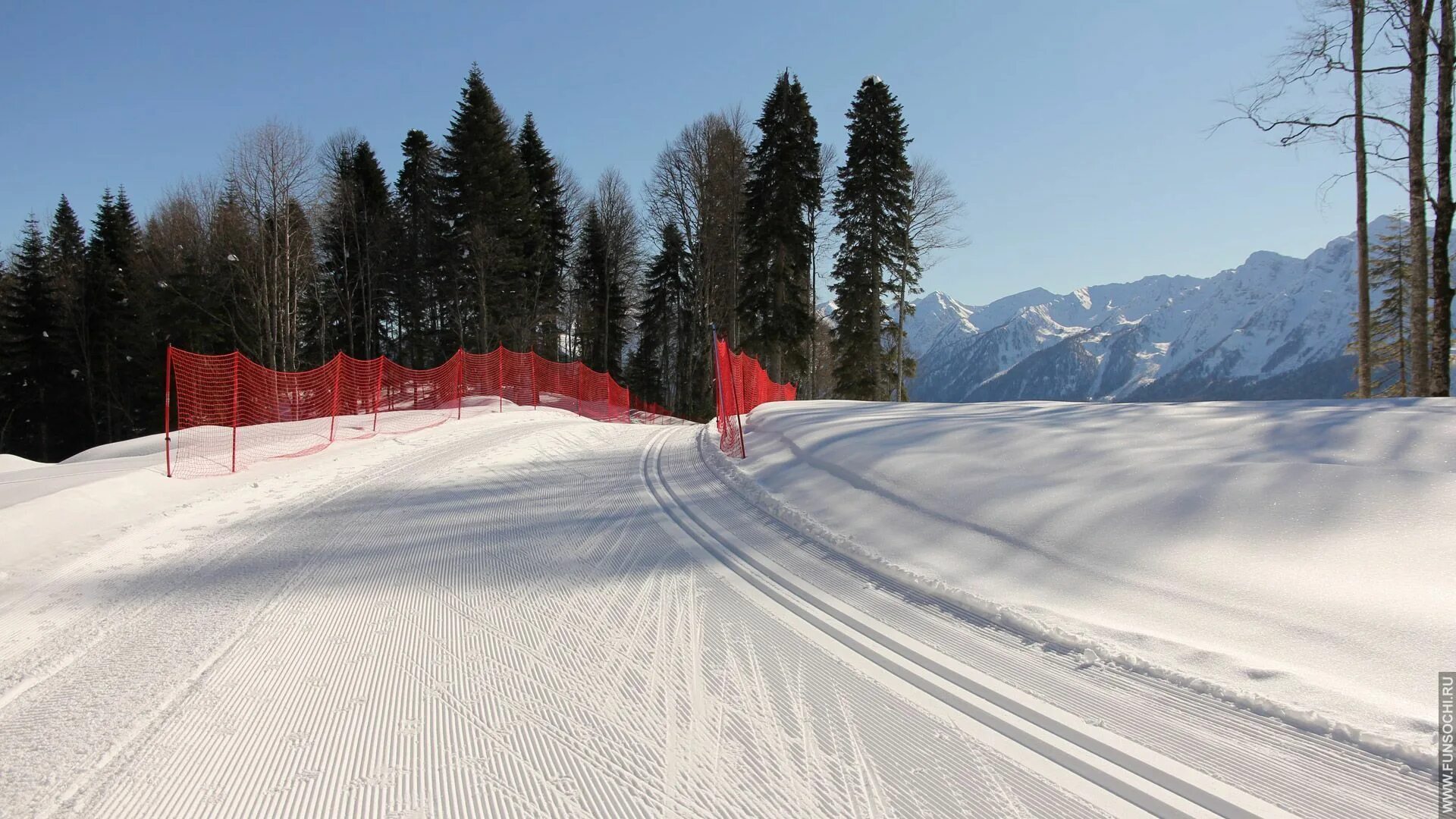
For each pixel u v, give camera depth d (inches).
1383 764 112.0
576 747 127.0
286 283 1154.0
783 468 373.7
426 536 285.7
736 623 184.5
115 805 110.2
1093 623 167.6
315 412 887.7
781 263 1273.4
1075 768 116.9
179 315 1364.4
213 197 1375.5
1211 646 151.3
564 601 206.2
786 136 1262.3
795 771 118.3
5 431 1534.2
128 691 150.4
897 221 1334.9
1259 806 105.3
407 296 1611.7
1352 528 181.9
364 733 132.8
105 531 291.4
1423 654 135.3
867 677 151.8
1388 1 447.8
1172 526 204.1
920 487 280.4
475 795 112.4
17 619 194.9
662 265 1754.4
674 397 1894.7
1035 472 267.7
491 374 1180.5
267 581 227.5
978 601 184.7
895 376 1391.5
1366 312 484.1
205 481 399.5
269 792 113.9
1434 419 247.6
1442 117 419.8
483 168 1359.5
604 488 387.2
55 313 1536.7
